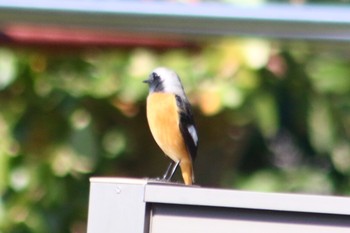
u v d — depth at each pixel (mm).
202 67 11383
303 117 12688
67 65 11578
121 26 4895
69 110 11609
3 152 11516
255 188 12805
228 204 4207
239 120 11719
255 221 4207
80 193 11766
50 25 4934
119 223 4395
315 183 13094
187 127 7535
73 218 11781
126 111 11516
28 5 4812
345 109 12484
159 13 4816
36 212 11586
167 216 4328
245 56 11305
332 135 12578
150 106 7609
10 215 11523
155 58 11438
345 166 12914
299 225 4172
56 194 11648
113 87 11531
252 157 13648
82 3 4816
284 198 4148
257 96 11500
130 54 11445
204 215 4277
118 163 12102
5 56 11359
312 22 4742
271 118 11602
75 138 11656
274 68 11500
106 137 11914
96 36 7281
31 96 11602
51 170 11641
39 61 11500
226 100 11328
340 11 4742
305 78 12234
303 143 13797
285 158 13836
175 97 7562
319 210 4129
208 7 4812
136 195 4367
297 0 11930
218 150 12672
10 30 7137
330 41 4824
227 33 4855
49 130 11664
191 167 7602
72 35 7246
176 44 7602
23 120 11609
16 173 11570
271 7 4805
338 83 12266
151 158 12227
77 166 11680
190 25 4836
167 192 4305
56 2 4824
